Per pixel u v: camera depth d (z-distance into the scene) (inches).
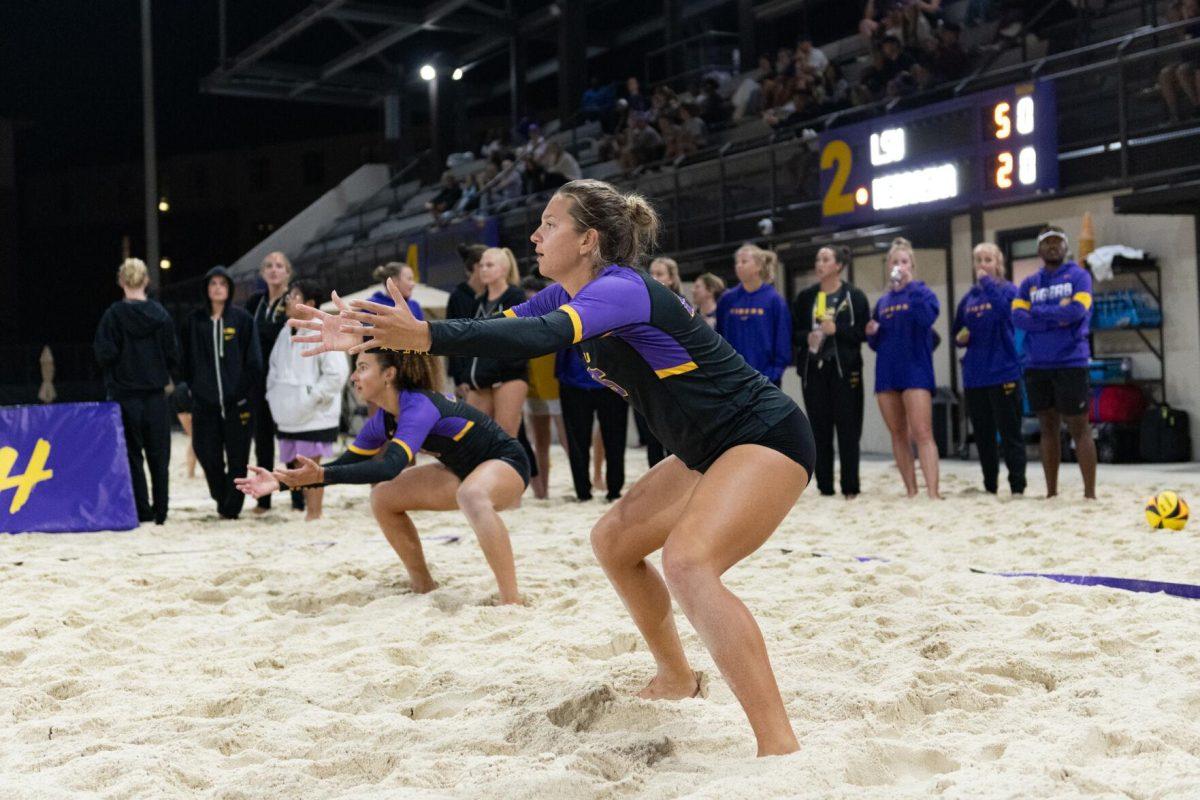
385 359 203.8
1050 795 100.9
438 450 208.1
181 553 287.1
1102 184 439.8
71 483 346.9
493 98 1298.0
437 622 189.5
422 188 1163.9
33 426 348.2
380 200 1228.5
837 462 517.0
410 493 212.2
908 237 524.7
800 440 120.0
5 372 1232.8
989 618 177.9
